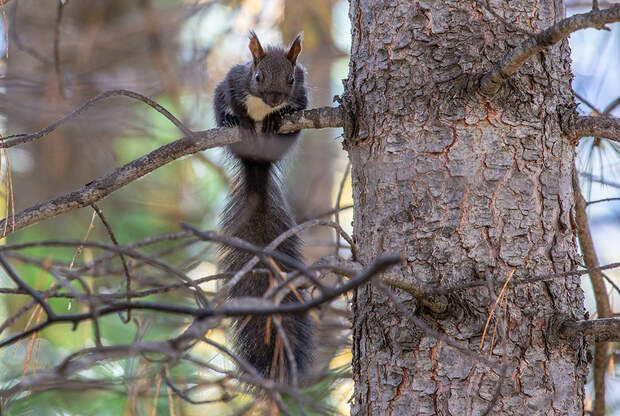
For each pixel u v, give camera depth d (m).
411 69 6.78
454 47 6.70
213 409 8.97
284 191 10.91
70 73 14.12
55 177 15.09
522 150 6.55
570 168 6.77
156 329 11.45
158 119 15.64
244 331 8.03
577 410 6.28
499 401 6.09
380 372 6.46
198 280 6.21
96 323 4.50
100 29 14.99
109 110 13.95
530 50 5.94
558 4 7.02
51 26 15.29
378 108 6.88
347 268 5.12
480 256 6.37
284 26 14.00
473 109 6.56
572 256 6.63
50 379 4.55
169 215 14.47
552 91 6.75
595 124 6.65
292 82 10.54
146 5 14.27
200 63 13.95
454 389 6.16
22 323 12.02
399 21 6.90
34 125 14.16
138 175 7.04
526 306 6.30
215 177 15.34
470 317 6.25
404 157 6.67
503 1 6.80
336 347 10.12
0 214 9.42
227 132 7.27
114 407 9.27
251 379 4.78
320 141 16.56
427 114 6.65
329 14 14.55
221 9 15.11
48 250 12.77
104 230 13.84
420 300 6.10
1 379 6.01
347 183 17.03
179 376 8.98
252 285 8.76
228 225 10.17
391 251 6.57
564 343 6.28
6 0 8.37
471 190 6.47
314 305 4.38
